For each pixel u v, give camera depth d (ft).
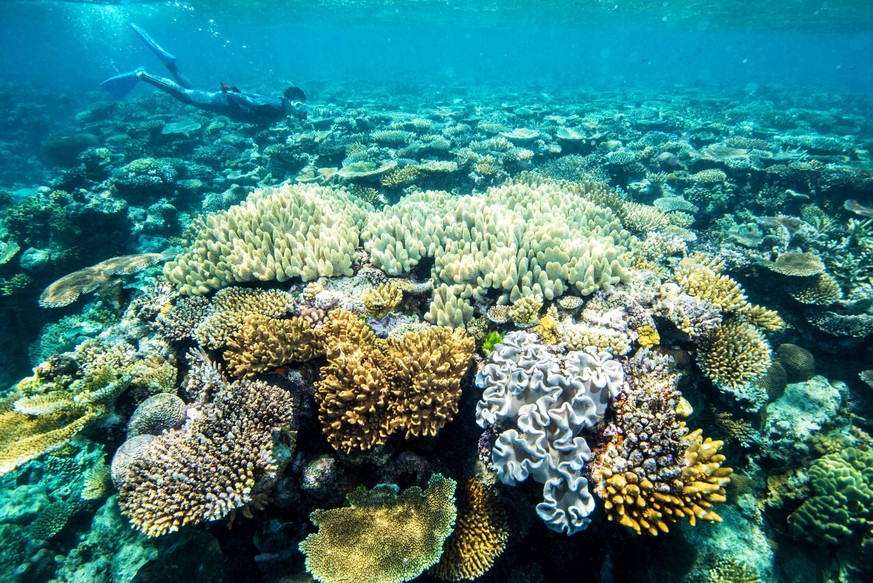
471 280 3.06
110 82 13.73
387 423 2.14
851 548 2.40
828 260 4.76
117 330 3.27
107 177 7.50
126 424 2.60
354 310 2.81
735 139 8.67
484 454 2.27
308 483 2.16
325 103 16.01
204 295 3.28
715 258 4.03
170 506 1.87
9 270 5.30
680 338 2.78
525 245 3.19
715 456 1.88
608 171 6.82
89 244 5.61
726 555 2.32
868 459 2.58
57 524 3.27
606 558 2.39
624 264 3.24
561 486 1.89
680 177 6.51
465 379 2.59
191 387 2.54
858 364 3.98
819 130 13.47
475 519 2.22
